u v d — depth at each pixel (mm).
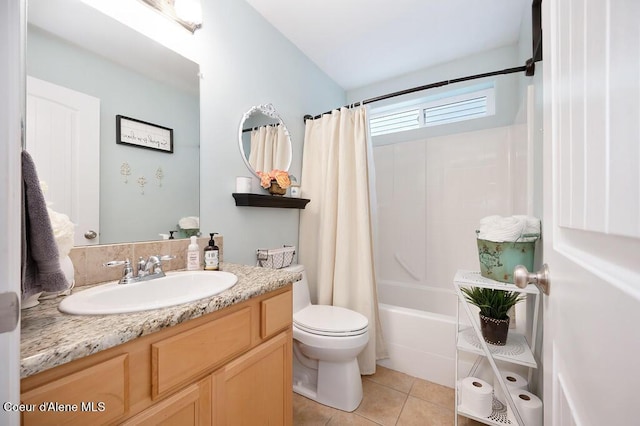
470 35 1989
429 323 1682
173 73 1256
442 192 2400
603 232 296
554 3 529
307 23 1839
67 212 924
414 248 2521
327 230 1919
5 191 311
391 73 2529
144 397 629
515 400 1165
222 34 1488
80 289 879
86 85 979
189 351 715
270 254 1647
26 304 696
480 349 1247
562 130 469
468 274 1374
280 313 1038
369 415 1389
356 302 1837
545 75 596
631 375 234
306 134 2123
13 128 318
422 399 1506
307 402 1500
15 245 318
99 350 542
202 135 1382
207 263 1184
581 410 351
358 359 1729
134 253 1080
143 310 682
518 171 1836
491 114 2268
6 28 315
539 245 1272
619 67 269
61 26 921
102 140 1018
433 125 2486
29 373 458
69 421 510
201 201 1371
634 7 243
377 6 1685
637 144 236
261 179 1708
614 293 269
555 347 497
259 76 1730
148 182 1158
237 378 856
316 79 2361
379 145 2727
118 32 1071
